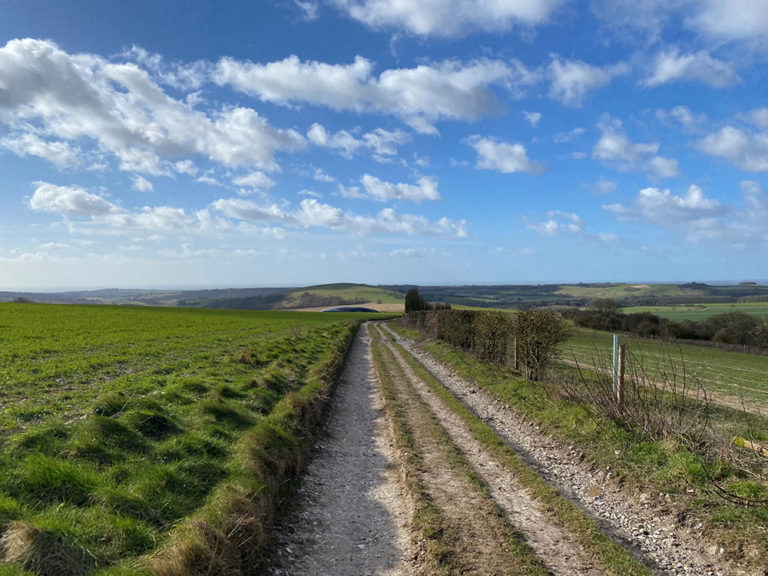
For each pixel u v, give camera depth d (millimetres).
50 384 13469
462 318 26172
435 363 24156
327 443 10648
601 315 60281
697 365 28594
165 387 12711
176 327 42438
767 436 9070
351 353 30172
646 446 8477
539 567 5293
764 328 47594
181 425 8922
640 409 9422
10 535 4219
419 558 5633
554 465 9031
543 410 11961
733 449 7672
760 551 5395
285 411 10695
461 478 8125
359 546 6020
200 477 6656
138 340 28391
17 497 5125
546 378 14891
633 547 5906
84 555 4344
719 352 40000
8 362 17547
